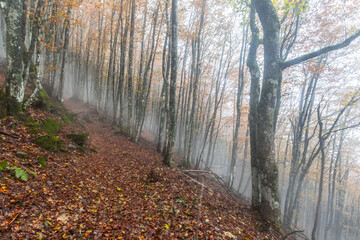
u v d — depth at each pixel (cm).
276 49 611
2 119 629
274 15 611
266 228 557
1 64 1393
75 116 1522
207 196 679
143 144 1639
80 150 861
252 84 720
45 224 346
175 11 905
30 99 841
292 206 1226
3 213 321
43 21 816
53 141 689
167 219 463
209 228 444
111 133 1630
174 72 936
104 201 518
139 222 441
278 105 816
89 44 2419
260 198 644
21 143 580
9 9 643
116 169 825
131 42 1525
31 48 764
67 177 555
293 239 787
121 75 1706
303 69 1185
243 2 857
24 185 415
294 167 1276
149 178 748
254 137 689
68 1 1103
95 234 370
